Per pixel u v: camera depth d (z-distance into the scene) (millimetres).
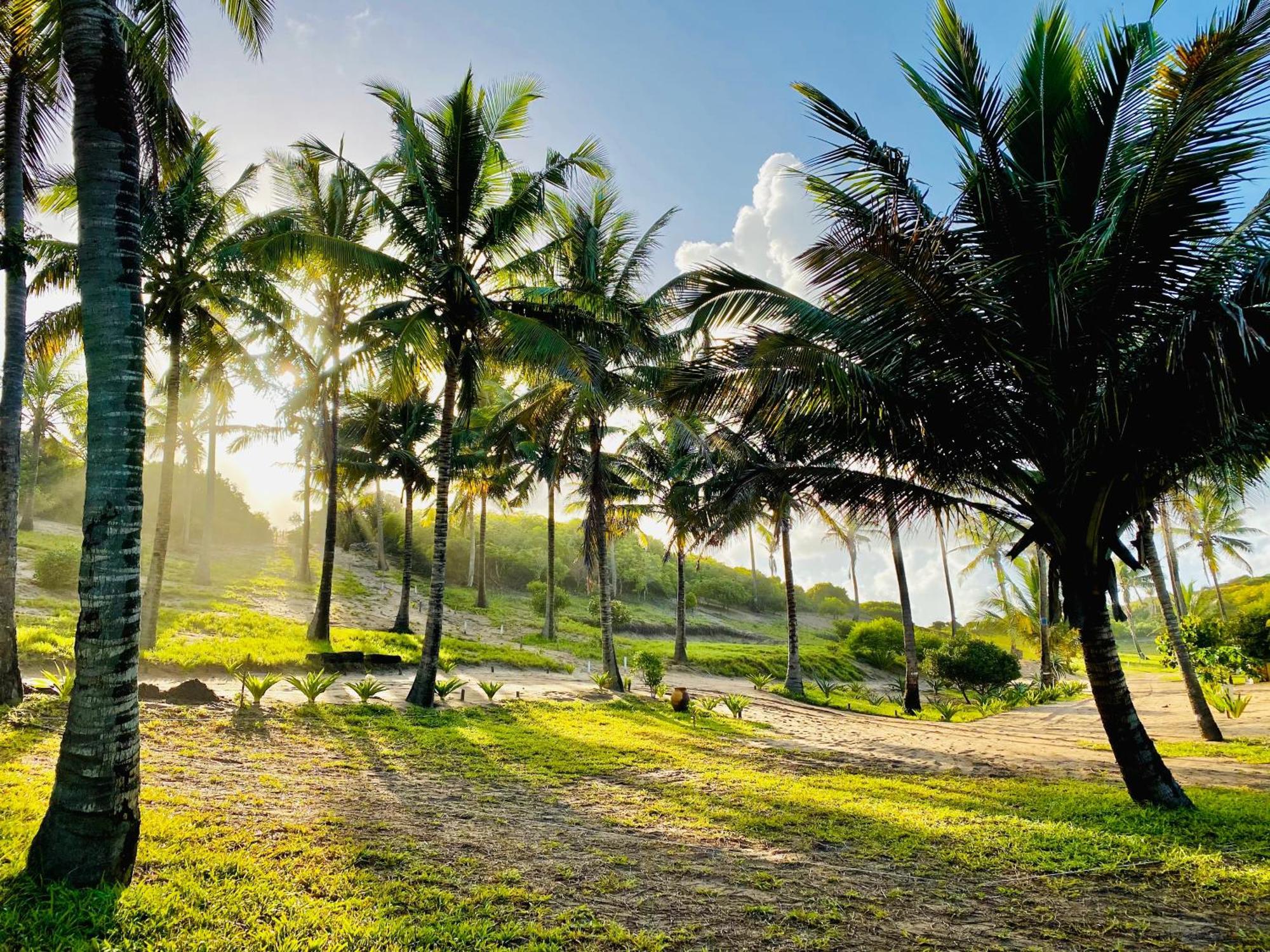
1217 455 7008
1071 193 7172
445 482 13539
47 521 34562
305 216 16516
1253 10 5352
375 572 39094
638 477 26828
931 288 7043
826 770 9727
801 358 7203
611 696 17109
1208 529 36938
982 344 7262
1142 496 7539
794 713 17953
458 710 12664
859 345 7547
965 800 7738
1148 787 7328
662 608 52188
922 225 7344
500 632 30031
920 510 8805
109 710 3934
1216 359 5648
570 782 7910
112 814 3887
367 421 25328
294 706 10914
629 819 6430
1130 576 39156
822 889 4805
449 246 13289
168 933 3486
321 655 15727
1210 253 6141
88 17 4281
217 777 6656
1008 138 7520
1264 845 5879
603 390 16266
